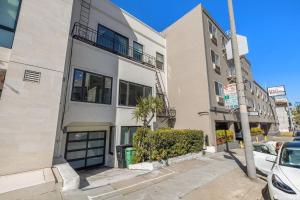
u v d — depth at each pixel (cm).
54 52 632
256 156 748
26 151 530
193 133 1119
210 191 537
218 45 1783
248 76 2658
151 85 1234
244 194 520
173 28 1789
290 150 512
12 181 448
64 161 663
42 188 443
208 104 1364
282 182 393
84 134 952
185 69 1589
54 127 593
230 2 841
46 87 593
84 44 897
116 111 993
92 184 582
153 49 1645
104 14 1226
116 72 1030
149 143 847
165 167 822
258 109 2728
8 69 529
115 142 970
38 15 612
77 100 838
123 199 467
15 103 526
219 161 972
